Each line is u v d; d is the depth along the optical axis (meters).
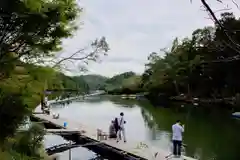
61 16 4.46
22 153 4.23
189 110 36.47
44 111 23.30
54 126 18.48
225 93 39.09
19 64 4.51
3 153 4.04
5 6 3.70
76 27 5.02
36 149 4.48
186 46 51.56
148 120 27.30
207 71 38.81
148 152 11.57
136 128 22.53
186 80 47.34
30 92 4.58
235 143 17.34
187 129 22.61
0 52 4.22
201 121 26.98
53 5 4.26
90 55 5.79
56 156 11.84
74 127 17.55
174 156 10.98
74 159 12.39
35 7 3.97
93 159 12.59
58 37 4.68
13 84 4.44
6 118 4.02
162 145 16.31
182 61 50.66
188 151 15.35
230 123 25.70
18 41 4.27
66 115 31.31
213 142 17.58
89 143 13.17
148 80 66.69
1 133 3.96
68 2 4.57
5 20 3.89
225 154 14.71
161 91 57.59
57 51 5.09
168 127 23.06
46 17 4.05
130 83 81.12
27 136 4.34
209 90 43.62
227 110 35.94
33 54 4.63
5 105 4.07
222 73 36.94
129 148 12.27
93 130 16.70
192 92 47.78
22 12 3.84
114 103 50.16
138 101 55.22
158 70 56.72
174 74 51.84
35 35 4.24
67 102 49.03
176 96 52.34
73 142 15.69
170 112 34.50
